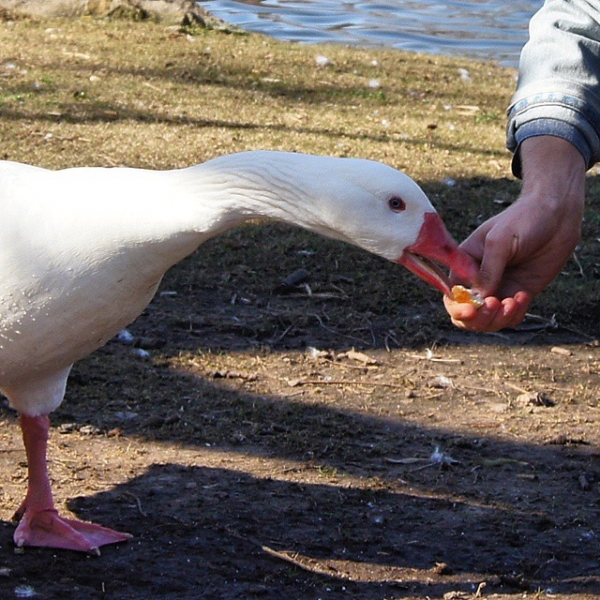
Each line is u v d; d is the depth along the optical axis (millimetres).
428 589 3283
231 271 5781
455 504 3781
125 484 3762
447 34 12938
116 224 2994
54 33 11086
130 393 4445
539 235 3023
